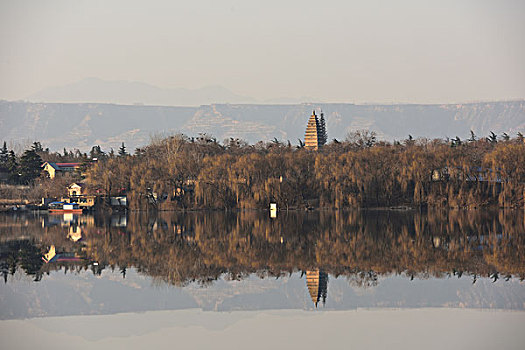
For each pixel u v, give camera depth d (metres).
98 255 197.75
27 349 108.38
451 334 114.81
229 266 178.12
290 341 112.62
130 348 108.94
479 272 165.75
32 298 141.62
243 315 128.88
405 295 143.00
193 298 142.25
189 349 108.69
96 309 133.50
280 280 159.25
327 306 135.00
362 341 111.81
